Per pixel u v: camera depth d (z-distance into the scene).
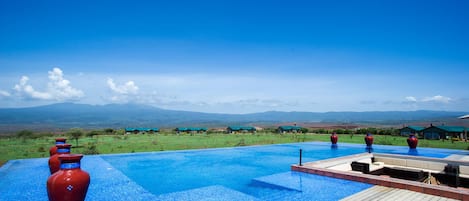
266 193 6.62
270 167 10.14
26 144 20.02
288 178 7.96
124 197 6.36
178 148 16.92
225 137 28.59
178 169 9.77
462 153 13.08
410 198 5.41
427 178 8.62
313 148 15.93
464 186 8.02
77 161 4.40
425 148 14.78
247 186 7.32
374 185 6.55
